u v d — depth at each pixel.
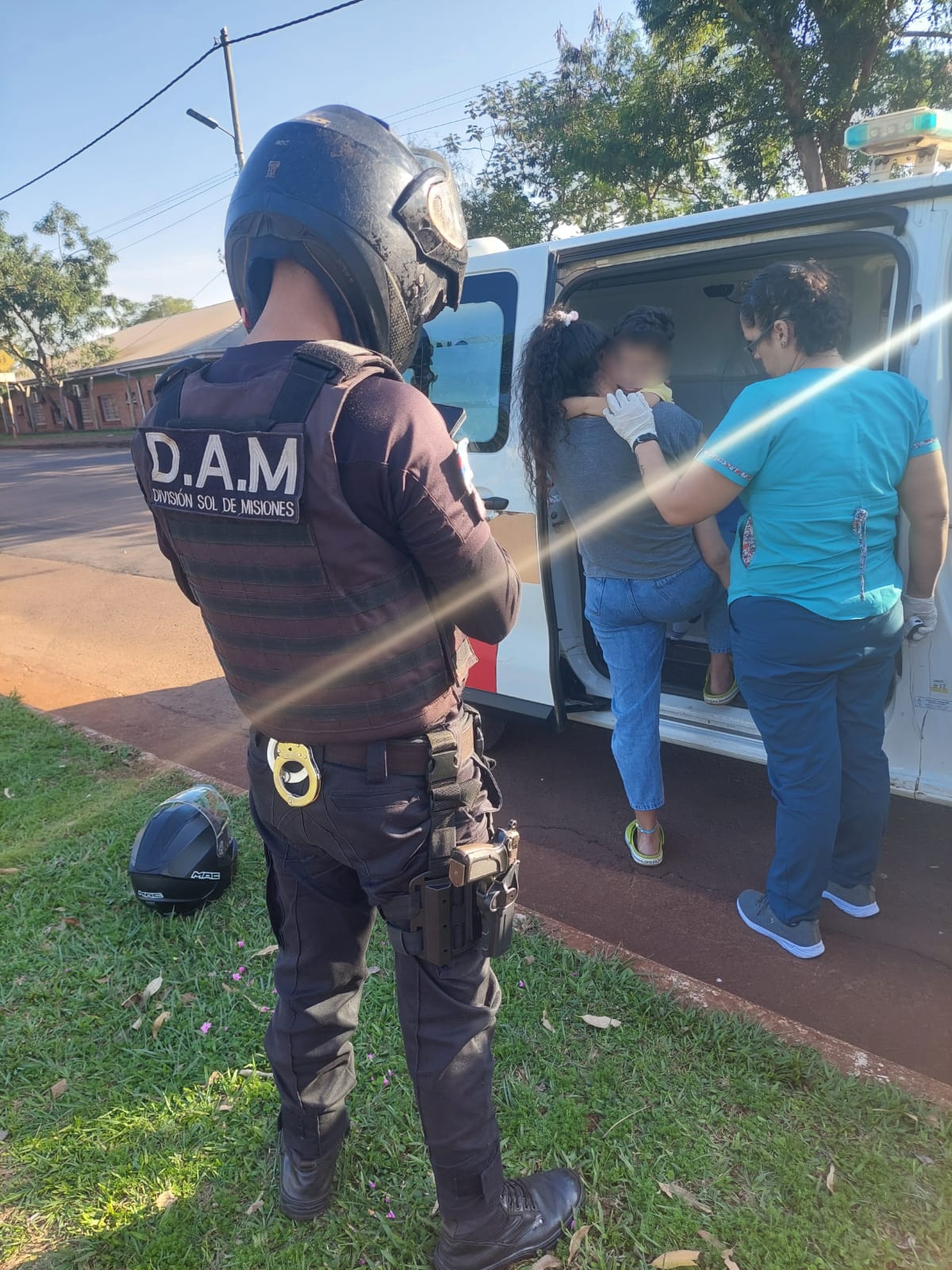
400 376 1.20
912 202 2.32
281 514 1.12
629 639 2.72
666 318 2.48
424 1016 1.43
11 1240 1.69
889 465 2.10
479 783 1.40
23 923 2.66
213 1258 1.65
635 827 3.01
